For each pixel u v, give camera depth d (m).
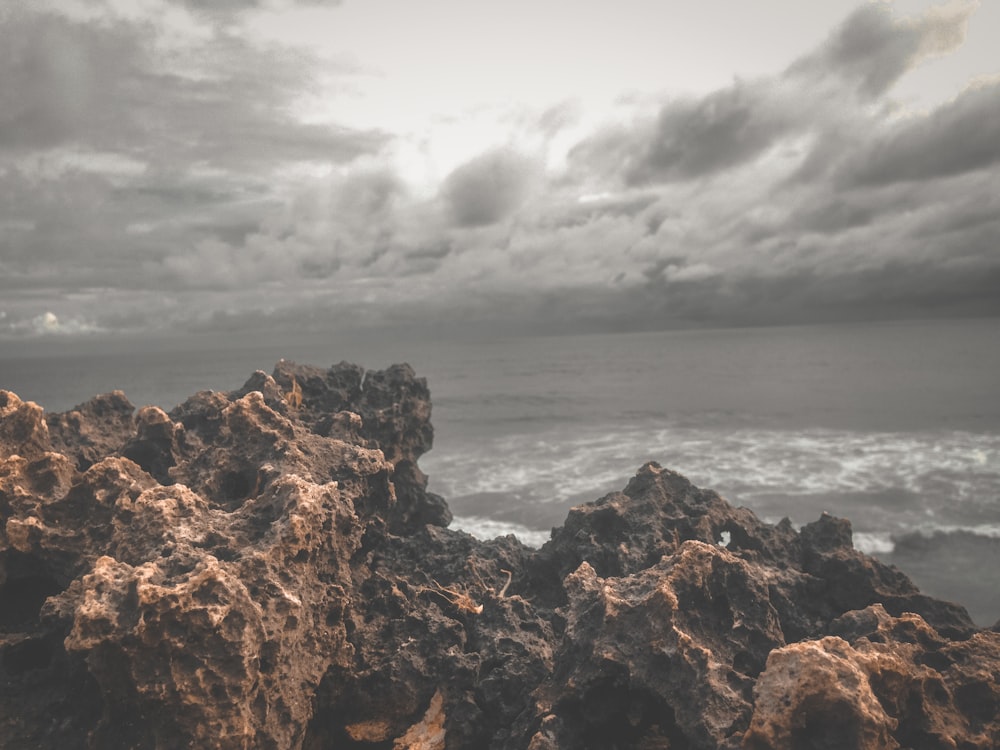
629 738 9.36
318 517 10.84
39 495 12.77
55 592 12.20
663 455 46.56
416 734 11.38
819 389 85.38
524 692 11.11
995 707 8.06
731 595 10.52
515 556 18.02
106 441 17.59
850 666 6.98
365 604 13.34
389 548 17.44
